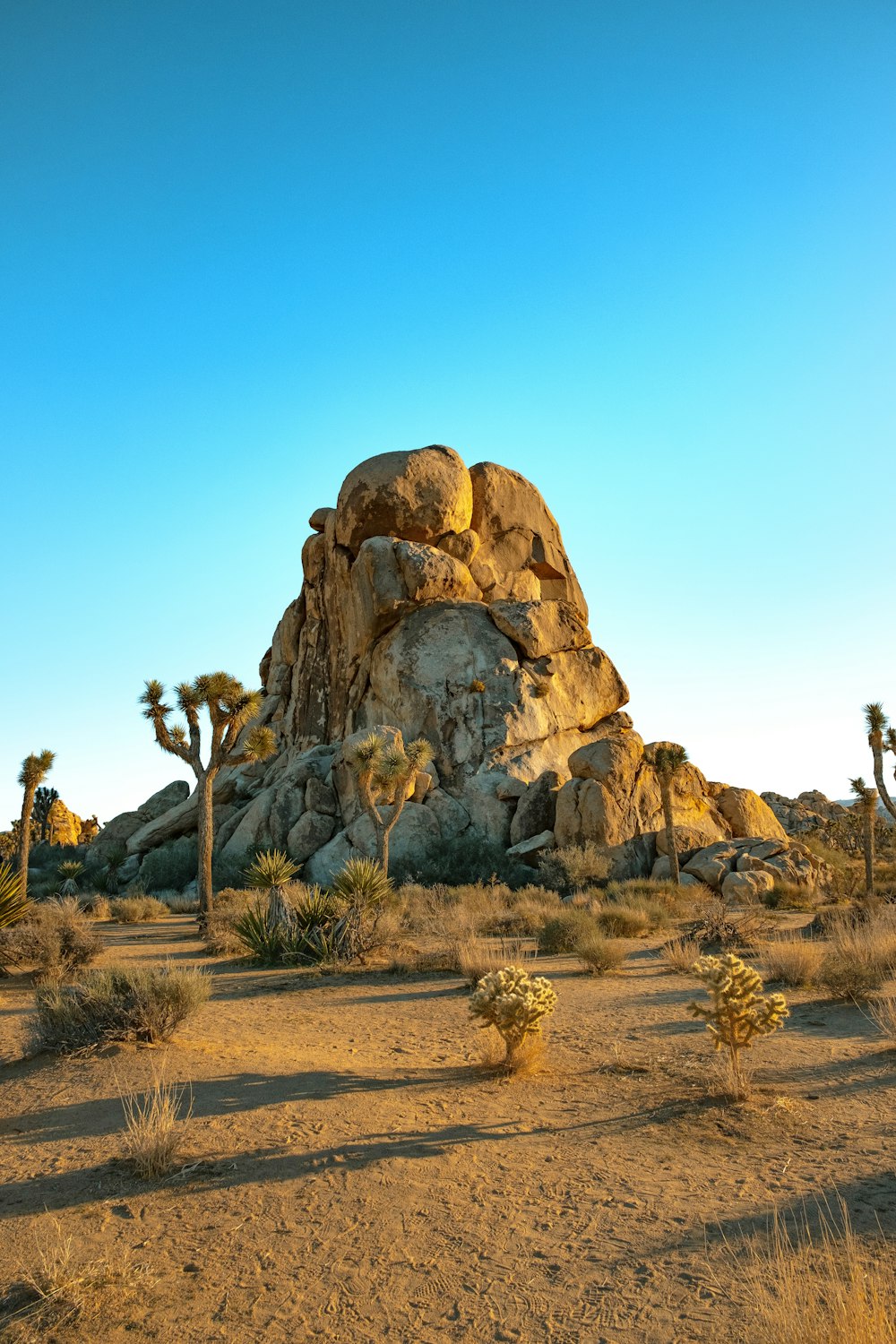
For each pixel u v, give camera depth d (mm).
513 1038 8406
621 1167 5875
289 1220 5090
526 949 18062
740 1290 4152
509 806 40094
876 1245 4539
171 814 46688
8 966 15398
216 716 26562
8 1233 4953
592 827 36156
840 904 27672
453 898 27781
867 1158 5930
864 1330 3334
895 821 58906
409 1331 3969
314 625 52656
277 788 42750
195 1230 4973
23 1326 4020
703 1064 8602
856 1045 9281
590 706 47688
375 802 39781
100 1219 5113
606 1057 9031
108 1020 9000
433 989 13586
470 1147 6270
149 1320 4078
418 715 43281
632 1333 3854
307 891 25234
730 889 30844
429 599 46375
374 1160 5969
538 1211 5176
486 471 53969
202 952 19281
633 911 21828
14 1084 7816
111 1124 6719
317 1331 3982
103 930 26000
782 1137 6414
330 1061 8852
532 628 46344
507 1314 4078
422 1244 4793
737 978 7504
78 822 78938
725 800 43375
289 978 14930
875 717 32094
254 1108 7051
